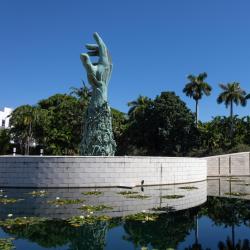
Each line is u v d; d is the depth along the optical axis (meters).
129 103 75.62
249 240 12.15
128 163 26.48
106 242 11.59
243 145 61.25
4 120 85.88
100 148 28.97
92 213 15.86
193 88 71.25
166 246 11.26
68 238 11.95
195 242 11.80
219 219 15.58
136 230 13.16
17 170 24.59
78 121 59.72
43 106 72.94
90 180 25.08
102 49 30.36
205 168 37.16
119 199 20.19
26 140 62.16
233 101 72.00
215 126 71.38
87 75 29.73
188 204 19.33
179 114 62.34
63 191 23.14
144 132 64.19
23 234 12.29
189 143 62.94
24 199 19.52
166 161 29.38
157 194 22.91
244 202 20.58
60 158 24.55
